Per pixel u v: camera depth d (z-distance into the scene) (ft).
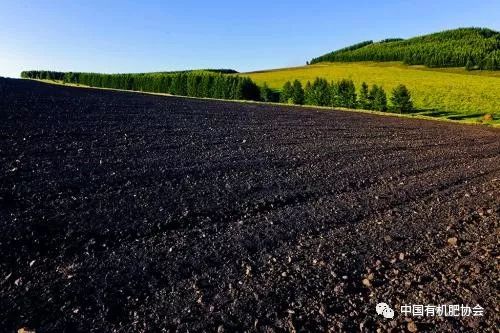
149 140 33.47
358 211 20.06
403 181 26.78
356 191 23.68
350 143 41.98
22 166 22.74
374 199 22.24
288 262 14.29
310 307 11.68
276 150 34.35
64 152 26.76
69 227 15.66
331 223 18.24
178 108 64.23
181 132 39.19
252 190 22.17
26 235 14.74
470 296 12.42
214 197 20.47
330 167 29.50
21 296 11.49
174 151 30.19
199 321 10.81
